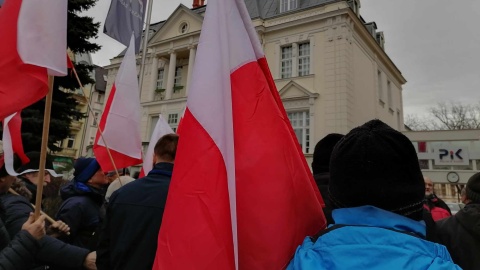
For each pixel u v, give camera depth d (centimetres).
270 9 2036
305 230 176
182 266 149
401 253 97
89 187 328
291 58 1797
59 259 234
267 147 178
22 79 197
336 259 102
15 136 242
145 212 221
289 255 164
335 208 127
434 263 96
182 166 168
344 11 1653
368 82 1895
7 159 233
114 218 226
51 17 203
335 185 124
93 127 3881
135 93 429
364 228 107
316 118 1617
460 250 182
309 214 180
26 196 313
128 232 217
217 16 194
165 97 2116
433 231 193
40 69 199
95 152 396
